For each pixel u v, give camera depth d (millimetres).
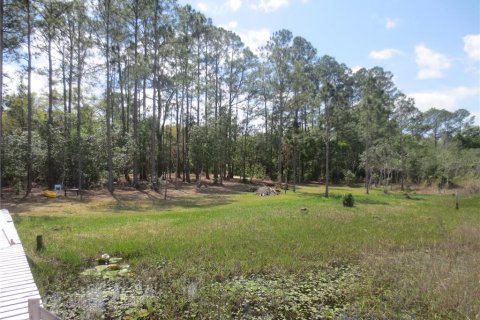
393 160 48062
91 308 6523
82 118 41656
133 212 20391
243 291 7461
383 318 6328
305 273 8781
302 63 39500
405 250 11086
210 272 8586
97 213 19750
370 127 41031
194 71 40375
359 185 52375
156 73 34219
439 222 16688
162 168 43406
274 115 45344
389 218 17938
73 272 8664
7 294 5879
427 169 53219
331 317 6406
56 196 26484
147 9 32125
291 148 42031
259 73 41062
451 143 64062
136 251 10336
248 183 46219
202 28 39938
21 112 33750
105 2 30484
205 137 39719
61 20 28359
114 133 34688
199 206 23938
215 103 43094
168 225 14789
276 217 17188
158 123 40719
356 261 9867
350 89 53969
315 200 27359
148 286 7699
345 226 14875
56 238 11844
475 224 16062
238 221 15836
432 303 6820
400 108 47812
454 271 8391
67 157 30781
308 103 39375
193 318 6277
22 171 28109
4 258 7973
